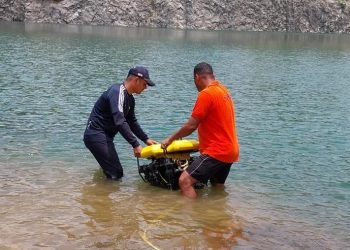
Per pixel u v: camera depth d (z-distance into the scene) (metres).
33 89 16.89
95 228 6.00
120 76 21.64
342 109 16.59
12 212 6.34
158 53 32.84
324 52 42.59
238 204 7.16
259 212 6.89
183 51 35.28
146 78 7.72
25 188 7.27
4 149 9.33
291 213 6.92
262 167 9.16
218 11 64.56
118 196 7.21
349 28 71.94
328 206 7.29
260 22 67.38
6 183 7.43
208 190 7.70
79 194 7.18
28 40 36.41
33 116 12.59
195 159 7.50
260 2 67.25
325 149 10.85
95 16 59.19
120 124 7.58
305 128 13.06
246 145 10.81
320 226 6.50
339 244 5.96
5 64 22.94
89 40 39.25
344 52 43.62
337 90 21.47
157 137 11.05
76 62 25.62
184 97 16.95
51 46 33.16
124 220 6.31
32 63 24.03
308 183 8.36
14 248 5.33
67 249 5.38
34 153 9.17
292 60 34.59
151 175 7.80
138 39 42.84
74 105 14.45
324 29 70.81
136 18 60.69
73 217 6.30
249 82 22.38
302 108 16.36
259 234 6.11
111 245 5.54
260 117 14.31
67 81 19.31
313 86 22.34
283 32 67.56
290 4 69.12
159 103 15.50
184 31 57.75
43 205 6.65
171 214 6.63
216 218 6.56
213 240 5.84
